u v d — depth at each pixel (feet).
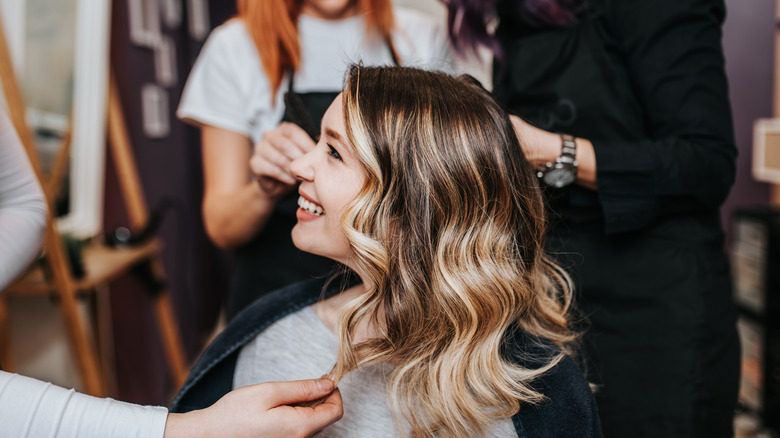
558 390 2.21
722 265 3.07
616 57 3.02
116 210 7.13
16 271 2.10
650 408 3.00
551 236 3.08
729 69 7.91
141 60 7.77
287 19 3.45
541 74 3.13
